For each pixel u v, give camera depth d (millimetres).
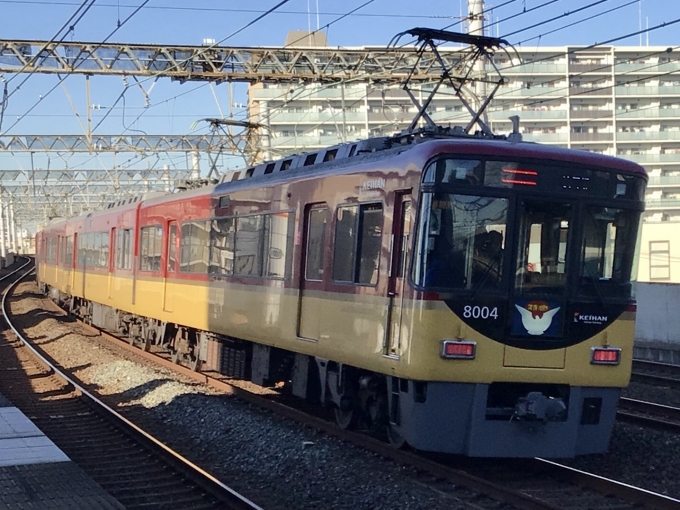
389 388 8852
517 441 8289
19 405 12914
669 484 8297
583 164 8469
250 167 13672
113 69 22344
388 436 9508
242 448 9844
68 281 29297
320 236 10359
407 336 8172
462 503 7328
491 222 8195
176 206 16172
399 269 8531
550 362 8312
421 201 8133
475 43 10828
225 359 14031
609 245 8586
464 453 8227
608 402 8656
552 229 8383
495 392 8469
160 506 7520
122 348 20578
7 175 49312
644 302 20344
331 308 9906
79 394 13602
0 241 70188
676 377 16109
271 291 11578
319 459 9039
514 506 7250
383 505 7371
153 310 17438
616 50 60375
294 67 23625
